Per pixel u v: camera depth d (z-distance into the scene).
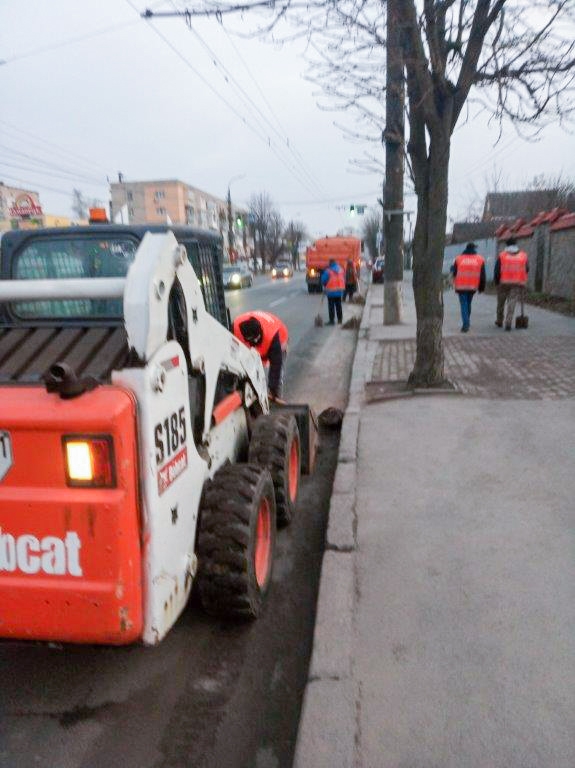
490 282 26.12
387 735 2.43
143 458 2.29
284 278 54.16
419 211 7.52
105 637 2.26
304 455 5.48
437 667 2.80
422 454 5.53
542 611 3.18
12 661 3.17
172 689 2.94
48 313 3.32
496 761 2.30
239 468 3.28
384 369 9.51
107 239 3.49
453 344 11.05
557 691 2.62
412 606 3.27
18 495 2.23
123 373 2.28
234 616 3.21
